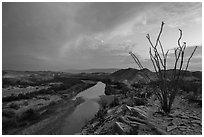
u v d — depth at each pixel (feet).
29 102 67.31
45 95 89.40
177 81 27.22
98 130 25.62
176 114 25.09
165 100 27.30
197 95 37.81
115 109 38.34
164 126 20.40
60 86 130.00
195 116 23.68
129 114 25.67
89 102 74.49
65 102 74.43
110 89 110.52
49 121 45.47
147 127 20.24
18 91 111.24
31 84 168.55
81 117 49.44
